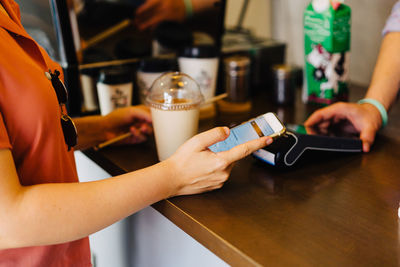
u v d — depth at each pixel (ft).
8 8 2.31
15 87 1.96
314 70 4.09
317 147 2.90
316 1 3.82
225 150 2.67
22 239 1.91
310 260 1.92
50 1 3.51
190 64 3.92
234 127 2.85
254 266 1.91
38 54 2.26
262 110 4.25
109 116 3.38
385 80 3.56
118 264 3.69
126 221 3.35
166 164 2.39
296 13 5.77
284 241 2.08
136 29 4.15
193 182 2.45
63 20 3.57
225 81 4.25
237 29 5.81
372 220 2.26
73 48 3.71
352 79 5.70
